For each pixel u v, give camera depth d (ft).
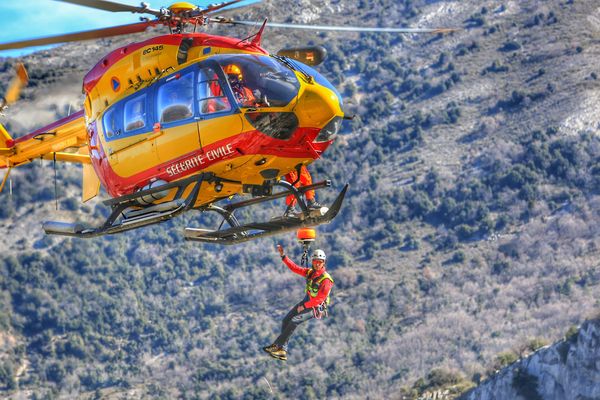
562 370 316.60
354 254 642.63
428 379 429.38
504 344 470.39
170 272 640.17
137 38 279.28
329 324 540.11
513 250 602.44
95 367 547.08
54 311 591.78
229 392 490.08
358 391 458.09
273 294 608.60
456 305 541.34
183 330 579.89
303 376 482.28
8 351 560.61
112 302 603.67
